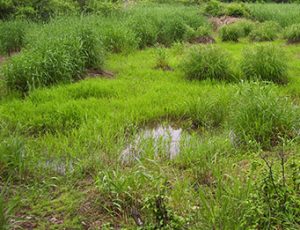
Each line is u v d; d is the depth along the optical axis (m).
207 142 5.78
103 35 12.12
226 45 14.20
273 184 3.75
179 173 5.22
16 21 13.77
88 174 5.21
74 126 6.68
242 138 6.14
